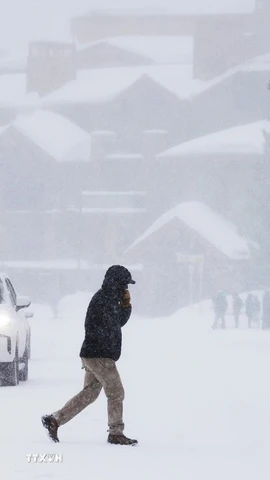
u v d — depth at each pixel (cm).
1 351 4050
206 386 4225
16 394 3728
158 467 1981
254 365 5722
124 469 1938
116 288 2381
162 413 3112
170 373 5094
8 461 2003
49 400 3475
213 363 5947
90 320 2370
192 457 2153
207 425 2797
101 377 2345
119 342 2370
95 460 2055
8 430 2559
